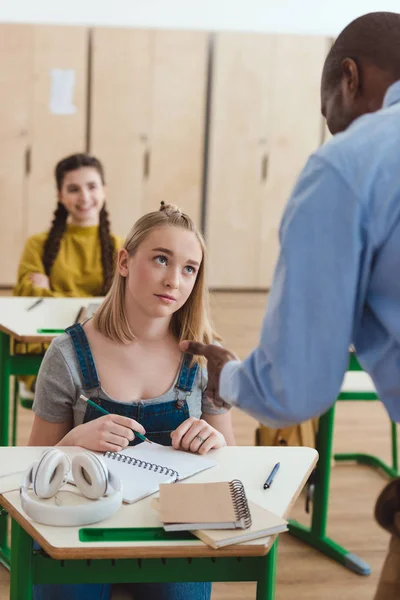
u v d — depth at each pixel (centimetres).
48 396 190
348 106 131
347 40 129
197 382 195
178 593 175
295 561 274
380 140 116
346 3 738
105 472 143
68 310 302
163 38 695
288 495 156
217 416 200
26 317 289
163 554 133
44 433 192
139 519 143
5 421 278
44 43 680
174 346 194
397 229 113
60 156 699
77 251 354
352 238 113
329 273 114
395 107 120
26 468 163
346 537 293
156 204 720
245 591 252
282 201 734
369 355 122
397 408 122
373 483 344
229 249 737
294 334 115
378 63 126
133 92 699
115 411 188
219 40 703
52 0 705
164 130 709
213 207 729
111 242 356
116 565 141
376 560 278
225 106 714
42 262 348
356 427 419
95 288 354
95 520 140
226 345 552
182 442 175
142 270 184
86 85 691
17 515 142
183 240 185
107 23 717
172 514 137
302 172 120
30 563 142
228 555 134
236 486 149
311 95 720
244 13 730
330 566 272
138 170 712
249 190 729
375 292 118
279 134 723
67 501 144
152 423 190
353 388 299
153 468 164
